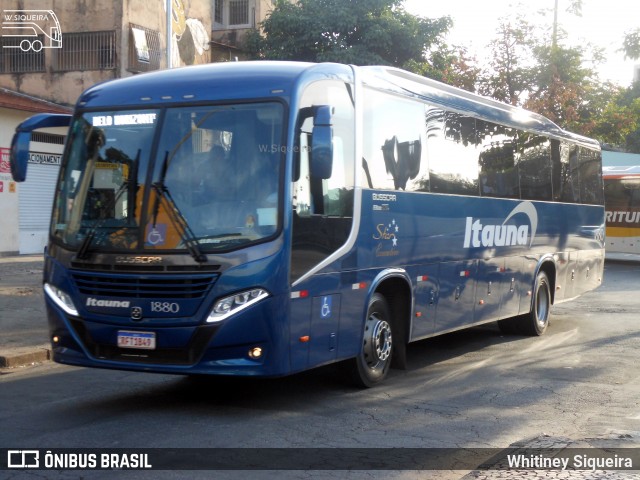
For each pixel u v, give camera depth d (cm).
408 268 957
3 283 1686
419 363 1094
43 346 1077
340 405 820
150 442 665
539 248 1368
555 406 833
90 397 847
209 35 3016
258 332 720
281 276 729
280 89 755
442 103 1066
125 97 791
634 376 1002
